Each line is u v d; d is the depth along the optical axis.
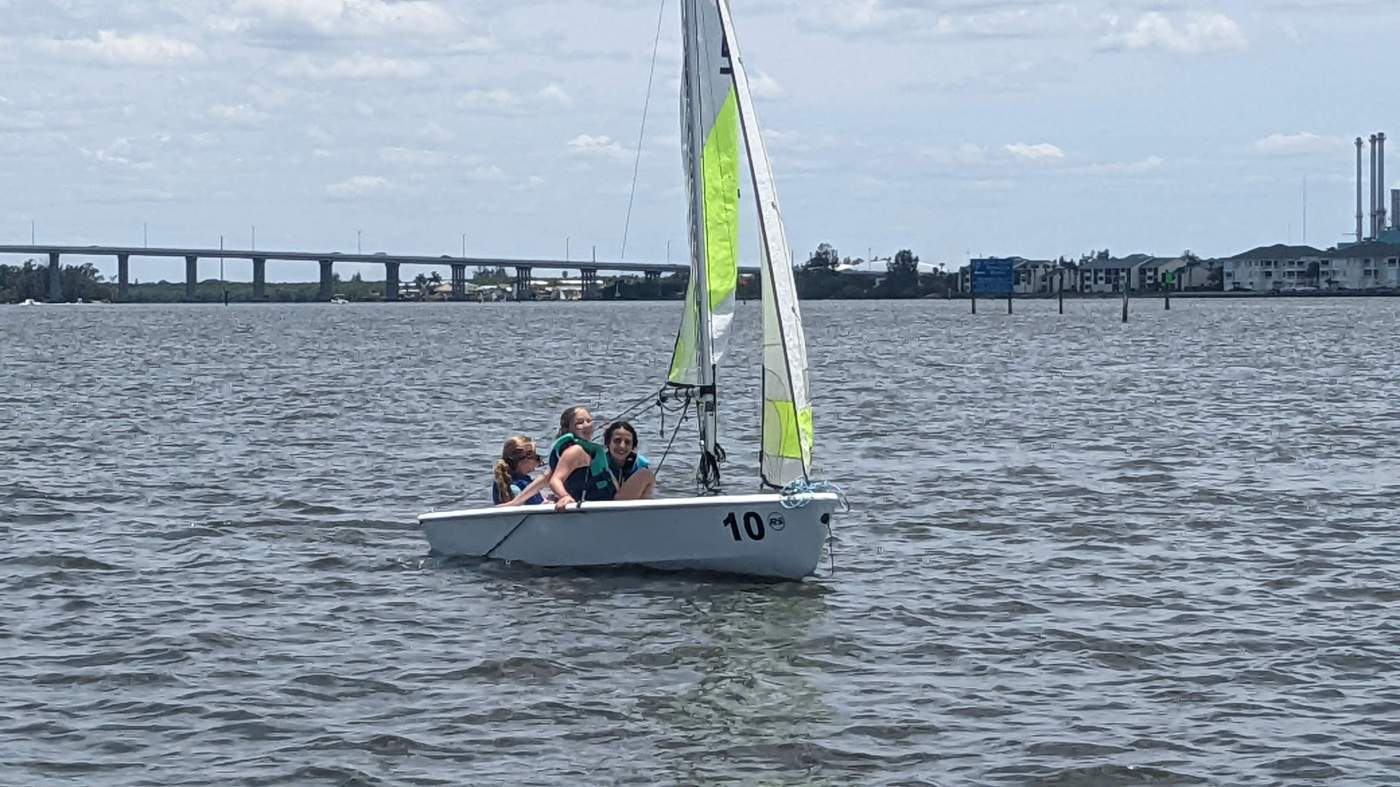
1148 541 21.91
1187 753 13.19
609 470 19.97
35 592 18.81
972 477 28.33
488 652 16.11
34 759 12.99
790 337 18.81
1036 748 13.32
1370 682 15.05
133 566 20.34
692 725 13.93
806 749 13.33
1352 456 31.08
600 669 15.58
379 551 21.23
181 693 14.74
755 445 33.94
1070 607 18.06
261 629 17.06
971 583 19.25
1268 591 18.75
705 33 19.81
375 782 12.56
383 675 15.34
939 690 14.90
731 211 19.89
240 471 29.58
